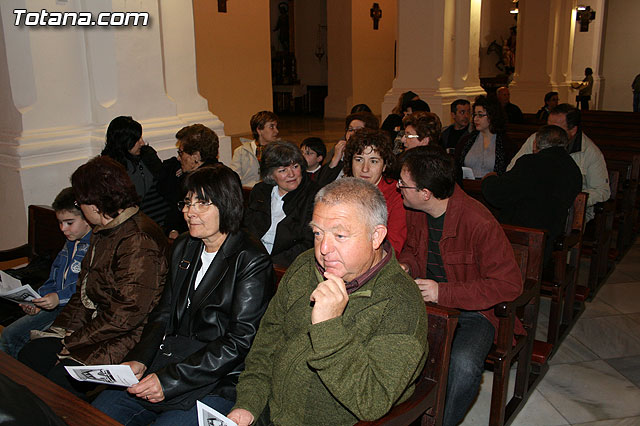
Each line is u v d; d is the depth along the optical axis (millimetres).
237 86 12773
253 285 2109
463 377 2445
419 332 1646
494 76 18250
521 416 2936
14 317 3219
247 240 2186
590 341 3721
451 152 5312
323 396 1716
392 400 1521
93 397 2455
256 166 4707
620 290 4523
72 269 2865
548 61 11906
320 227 1640
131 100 4352
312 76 19062
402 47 8383
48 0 3939
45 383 1809
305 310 1792
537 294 2865
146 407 2137
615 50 14805
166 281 2318
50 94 4043
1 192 4039
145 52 4391
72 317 2596
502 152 4773
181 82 4844
